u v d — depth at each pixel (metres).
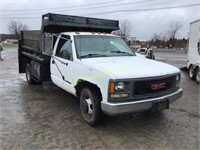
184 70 14.84
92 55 5.33
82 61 4.89
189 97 7.33
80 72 4.89
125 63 4.77
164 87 4.52
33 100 6.69
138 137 4.30
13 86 8.57
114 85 4.01
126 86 4.08
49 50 6.25
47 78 6.93
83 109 4.94
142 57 5.84
